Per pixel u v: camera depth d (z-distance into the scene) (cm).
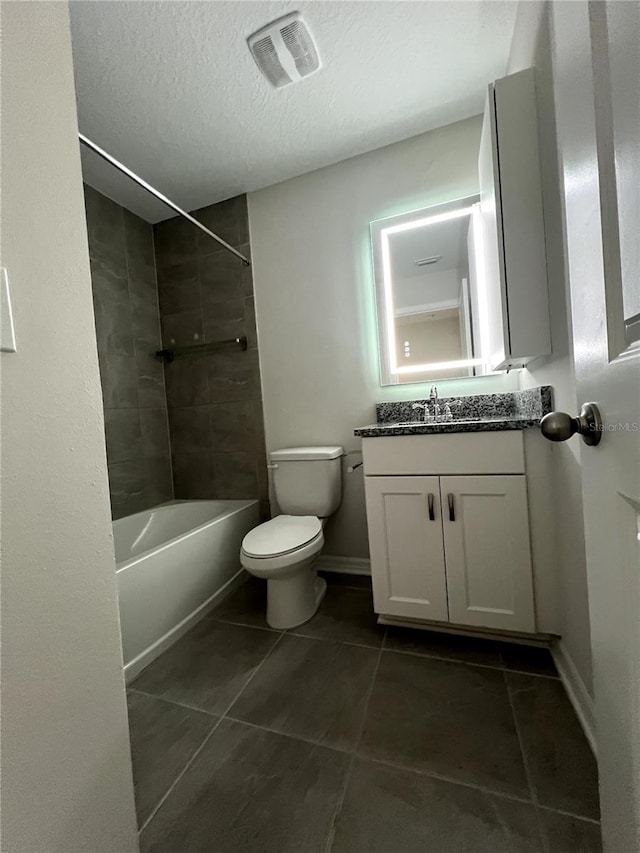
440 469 130
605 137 43
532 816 75
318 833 74
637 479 38
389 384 192
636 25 35
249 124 164
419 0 117
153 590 139
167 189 207
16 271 48
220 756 94
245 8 115
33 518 49
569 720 97
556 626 119
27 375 49
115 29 118
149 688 120
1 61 47
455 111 167
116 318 211
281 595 153
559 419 51
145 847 74
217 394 228
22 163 49
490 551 125
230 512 194
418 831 73
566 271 96
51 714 50
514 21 126
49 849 49
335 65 138
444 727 98
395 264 190
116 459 207
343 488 203
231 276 221
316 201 201
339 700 110
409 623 142
